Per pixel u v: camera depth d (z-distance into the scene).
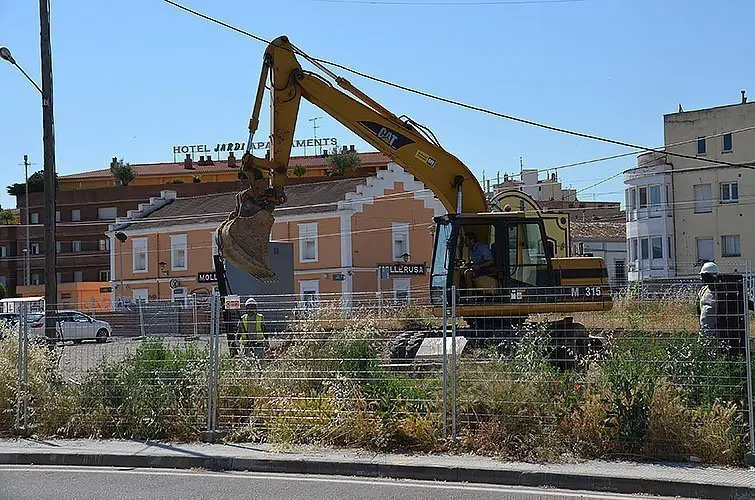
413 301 14.13
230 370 12.55
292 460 10.74
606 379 10.84
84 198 84.88
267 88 17.39
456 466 10.12
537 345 11.52
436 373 11.77
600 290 16.50
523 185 63.97
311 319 12.59
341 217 51.03
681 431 10.25
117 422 12.70
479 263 17.05
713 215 58.97
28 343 13.63
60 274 82.94
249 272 15.23
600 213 84.81
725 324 10.74
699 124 59.59
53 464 11.54
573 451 10.59
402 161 17.78
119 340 13.30
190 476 10.53
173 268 58.59
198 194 84.19
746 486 8.98
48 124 17.09
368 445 11.35
